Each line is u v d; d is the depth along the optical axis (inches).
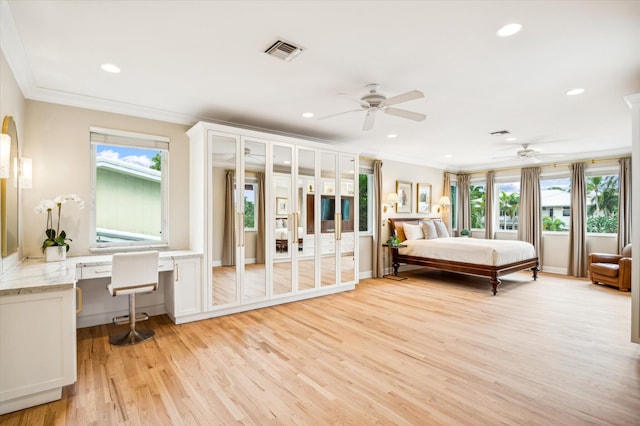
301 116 170.6
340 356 113.3
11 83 104.5
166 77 122.4
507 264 214.5
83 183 142.6
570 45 98.1
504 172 313.6
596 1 77.2
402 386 93.7
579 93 136.4
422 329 140.6
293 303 181.3
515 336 132.9
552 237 281.1
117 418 78.7
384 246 263.1
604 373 101.7
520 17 84.2
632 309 115.3
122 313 150.7
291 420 78.3
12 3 78.4
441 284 234.7
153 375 99.3
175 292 144.6
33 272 100.6
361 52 103.4
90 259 131.7
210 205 152.9
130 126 153.9
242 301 163.6
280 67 114.0
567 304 181.3
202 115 168.2
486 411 81.7
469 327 143.6
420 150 258.2
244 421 77.7
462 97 142.1
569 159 272.2
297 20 86.1
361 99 138.8
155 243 161.8
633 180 114.9
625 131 196.5
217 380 96.6
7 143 89.4
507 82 126.1
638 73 117.1
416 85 129.4
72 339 87.0
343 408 83.0
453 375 100.3
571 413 80.8
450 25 88.0
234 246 161.2
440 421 77.7
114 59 108.3
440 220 301.9
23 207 128.6
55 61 109.4
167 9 81.1
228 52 103.7
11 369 80.1
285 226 180.1
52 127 135.9
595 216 263.3
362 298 193.3
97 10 81.5
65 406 83.4
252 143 166.9
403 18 84.9
